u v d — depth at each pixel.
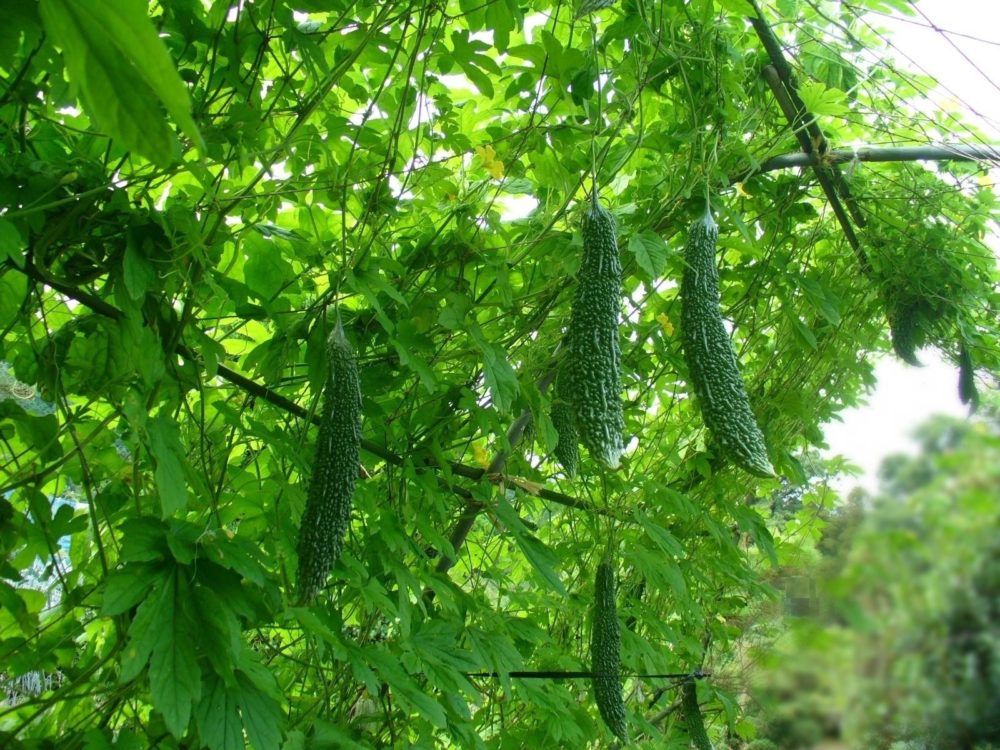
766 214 4.25
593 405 2.42
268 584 2.11
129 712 2.65
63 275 2.26
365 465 3.22
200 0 2.58
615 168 3.35
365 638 3.02
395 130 2.70
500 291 3.14
